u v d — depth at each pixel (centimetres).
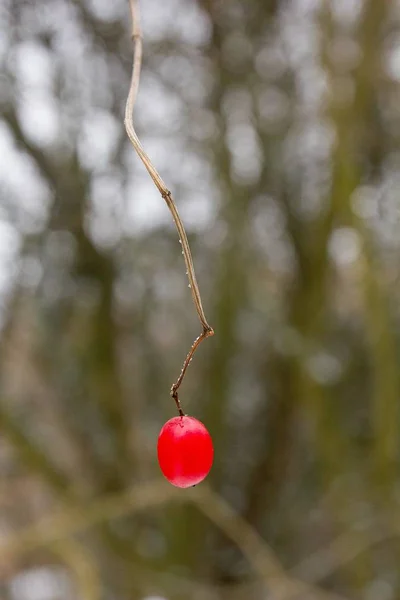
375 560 250
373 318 217
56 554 204
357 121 218
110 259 224
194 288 76
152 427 267
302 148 237
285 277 253
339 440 246
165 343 269
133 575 235
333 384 240
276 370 258
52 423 261
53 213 210
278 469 271
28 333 239
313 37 223
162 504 243
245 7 224
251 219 237
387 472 228
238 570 258
